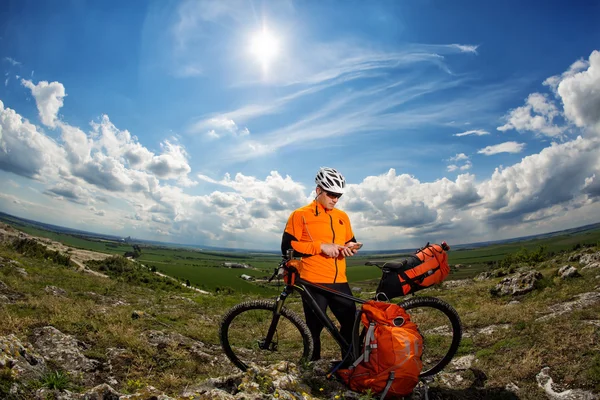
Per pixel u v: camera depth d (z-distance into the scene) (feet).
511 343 18.48
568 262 57.93
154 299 40.96
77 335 18.95
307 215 13.24
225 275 382.22
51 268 56.29
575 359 15.34
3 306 22.79
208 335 23.07
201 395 10.51
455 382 15.80
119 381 15.15
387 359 11.15
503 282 38.24
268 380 11.76
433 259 12.95
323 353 20.75
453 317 13.91
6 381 10.89
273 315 13.62
